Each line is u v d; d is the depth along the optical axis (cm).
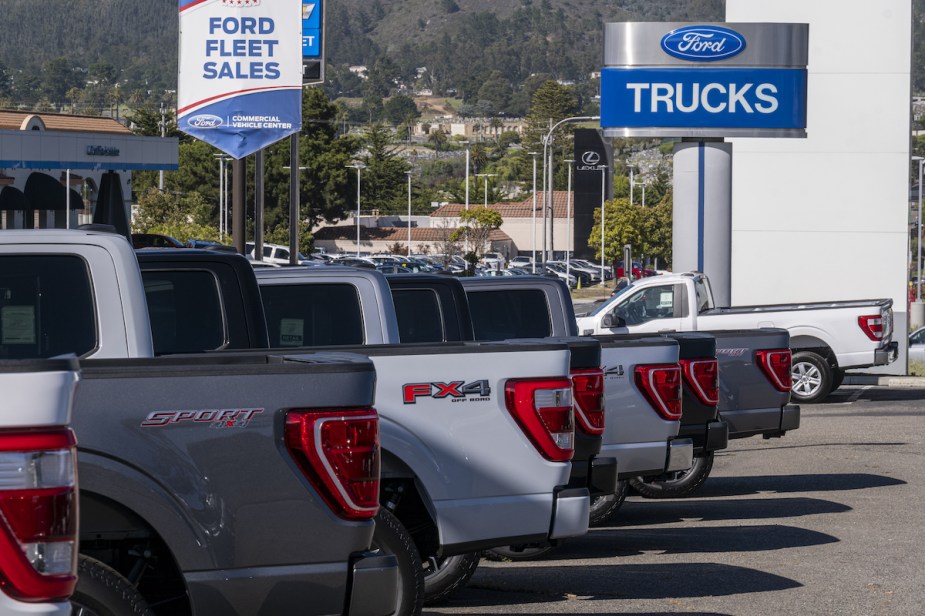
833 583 1115
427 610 1005
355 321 1028
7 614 460
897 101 3416
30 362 470
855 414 2584
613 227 12575
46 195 8019
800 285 3484
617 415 1215
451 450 832
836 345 2689
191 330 869
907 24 3400
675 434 1243
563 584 1109
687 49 3117
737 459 1992
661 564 1201
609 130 3158
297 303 1027
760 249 3500
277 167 14662
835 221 3456
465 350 841
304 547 644
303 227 14412
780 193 3481
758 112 3112
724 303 3177
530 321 1365
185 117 1994
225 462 634
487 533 838
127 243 738
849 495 1636
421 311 1163
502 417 844
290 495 641
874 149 3431
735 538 1338
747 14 3459
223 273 876
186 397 632
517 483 845
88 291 725
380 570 657
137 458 622
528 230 17588
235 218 2233
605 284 12269
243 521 636
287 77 1989
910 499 1599
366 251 16062
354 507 645
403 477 842
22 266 721
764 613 1001
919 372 3534
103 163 7794
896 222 3428
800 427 2378
